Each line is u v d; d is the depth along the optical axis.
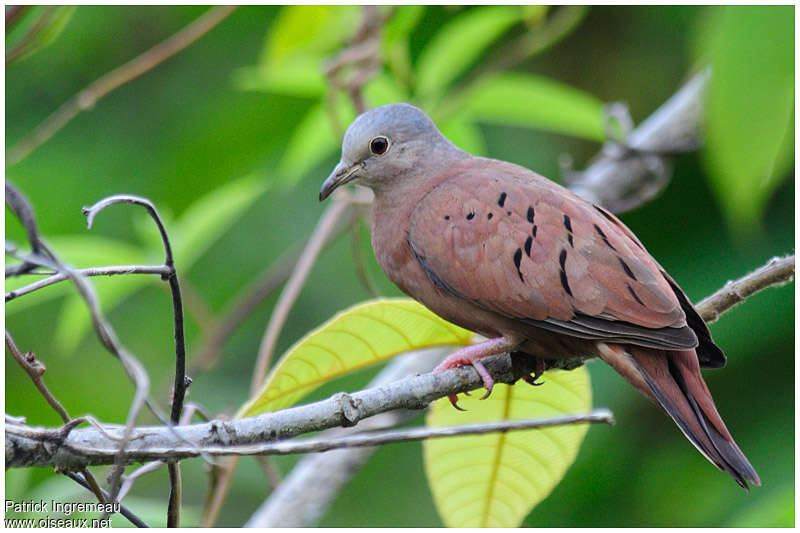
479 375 7.55
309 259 10.21
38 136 9.55
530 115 11.06
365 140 9.26
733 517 12.09
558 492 12.90
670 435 12.99
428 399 7.13
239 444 6.07
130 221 13.90
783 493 7.71
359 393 6.69
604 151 12.59
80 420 5.59
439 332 8.36
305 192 14.45
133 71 9.64
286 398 8.02
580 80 15.43
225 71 14.84
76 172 14.02
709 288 12.59
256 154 14.18
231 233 14.39
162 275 5.70
